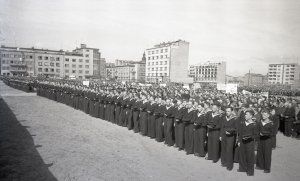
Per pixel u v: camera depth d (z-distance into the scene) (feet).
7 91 120.98
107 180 21.39
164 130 34.35
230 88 69.26
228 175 23.50
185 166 25.62
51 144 31.89
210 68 322.34
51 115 54.08
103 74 426.92
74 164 25.07
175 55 245.65
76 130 40.55
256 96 62.39
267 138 24.44
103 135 37.88
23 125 42.63
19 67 257.34
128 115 42.91
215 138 27.14
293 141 38.73
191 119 29.55
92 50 305.73
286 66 187.83
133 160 26.84
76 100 63.93
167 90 79.77
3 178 21.12
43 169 23.49
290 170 25.31
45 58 275.59
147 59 277.64
